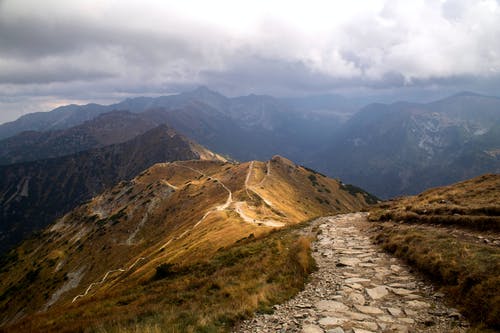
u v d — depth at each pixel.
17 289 142.00
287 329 10.52
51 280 138.50
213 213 94.19
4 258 191.25
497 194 26.38
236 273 19.09
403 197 46.19
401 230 22.75
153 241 132.50
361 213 41.34
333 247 22.64
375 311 11.62
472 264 12.77
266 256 21.52
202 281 18.75
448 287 12.48
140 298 18.88
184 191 175.75
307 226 34.91
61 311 22.14
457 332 9.45
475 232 18.88
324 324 10.72
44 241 193.12
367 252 20.33
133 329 11.34
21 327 18.34
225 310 12.06
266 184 151.00
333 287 14.51
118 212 182.75
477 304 10.49
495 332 9.00
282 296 13.70
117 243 149.25
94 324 13.47
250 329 10.75
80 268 139.00
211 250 45.56
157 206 171.12
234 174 181.00
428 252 15.93
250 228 56.00
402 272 15.66
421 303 11.91
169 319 11.81
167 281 23.95
